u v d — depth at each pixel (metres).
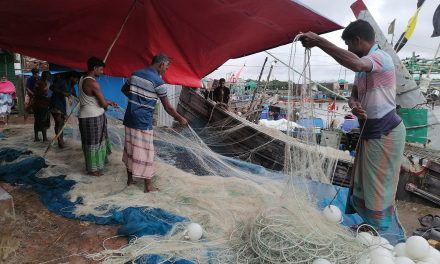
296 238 2.88
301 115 3.39
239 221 3.73
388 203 3.33
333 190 4.61
